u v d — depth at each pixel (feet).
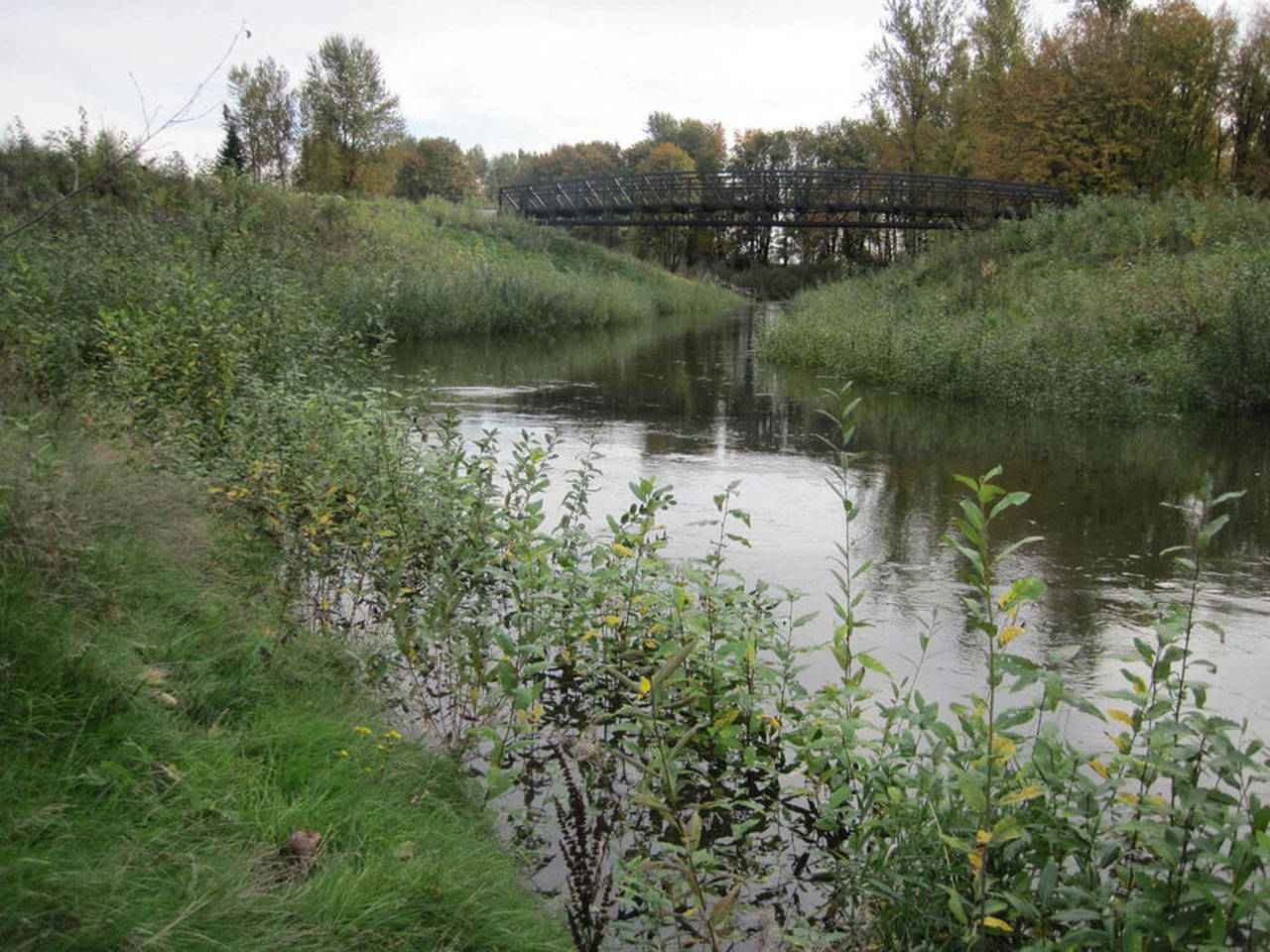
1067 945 8.52
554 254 143.43
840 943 10.00
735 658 14.58
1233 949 7.67
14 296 29.81
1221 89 128.36
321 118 159.84
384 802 10.66
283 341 32.76
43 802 8.66
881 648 18.17
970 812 10.38
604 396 53.67
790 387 58.59
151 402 24.39
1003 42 168.55
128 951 7.27
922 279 96.84
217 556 17.11
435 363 68.33
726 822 12.53
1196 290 55.21
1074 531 26.68
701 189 162.71
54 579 12.69
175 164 88.69
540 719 14.89
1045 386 49.21
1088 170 126.72
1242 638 18.93
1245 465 35.27
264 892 8.36
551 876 11.06
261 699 12.37
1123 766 10.16
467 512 19.77
